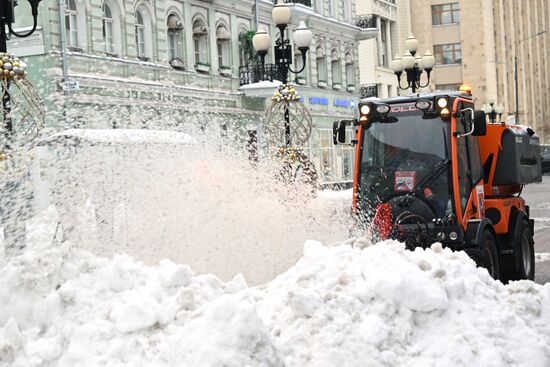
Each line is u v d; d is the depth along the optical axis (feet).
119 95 116.26
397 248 26.45
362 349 21.31
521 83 362.12
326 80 187.52
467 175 50.49
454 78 306.14
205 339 19.83
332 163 184.65
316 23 182.39
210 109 138.31
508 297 24.59
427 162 49.85
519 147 56.80
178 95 130.93
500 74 330.13
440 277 24.32
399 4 251.80
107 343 21.80
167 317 22.02
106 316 22.77
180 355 19.99
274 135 87.40
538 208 118.73
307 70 179.11
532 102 383.45
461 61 304.50
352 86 200.75
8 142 53.78
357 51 204.23
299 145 87.71
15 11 109.81
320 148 180.45
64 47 108.06
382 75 233.76
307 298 22.11
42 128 55.98
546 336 23.58
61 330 22.35
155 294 23.35
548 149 242.99
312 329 21.54
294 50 172.96
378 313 22.33
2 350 21.68
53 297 23.21
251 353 19.66
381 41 238.68
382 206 48.83
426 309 22.76
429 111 50.24
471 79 303.48
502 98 329.52
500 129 55.93
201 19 142.51
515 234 53.67
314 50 182.39
